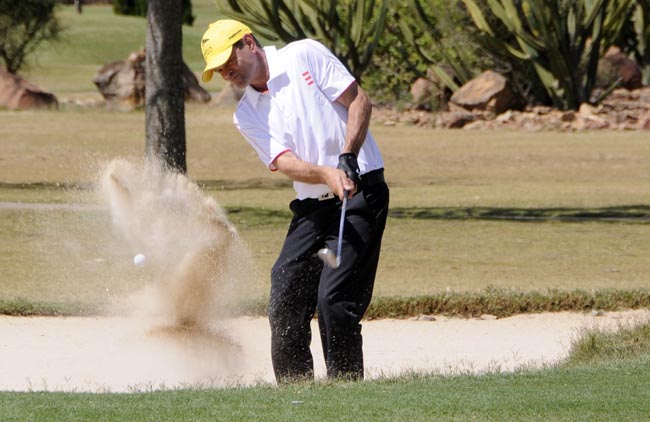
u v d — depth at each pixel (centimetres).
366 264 1927
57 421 1552
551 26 11175
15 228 4403
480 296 2928
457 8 11850
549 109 11538
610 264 3694
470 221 4934
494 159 8312
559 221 4953
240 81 1917
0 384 2134
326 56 1938
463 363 2333
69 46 19775
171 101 4669
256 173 7438
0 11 14225
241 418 1562
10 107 12444
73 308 2844
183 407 1641
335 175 1845
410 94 12538
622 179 7012
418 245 4169
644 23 13700
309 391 1761
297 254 1970
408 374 1955
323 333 1941
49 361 2334
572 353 2314
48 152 8312
